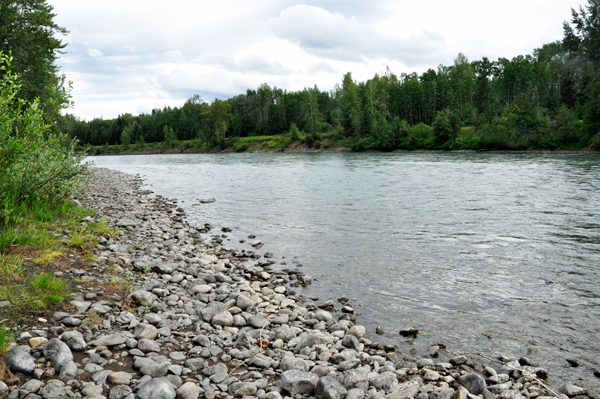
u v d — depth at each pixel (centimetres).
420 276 972
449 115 9675
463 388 486
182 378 481
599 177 3028
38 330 516
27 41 3356
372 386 491
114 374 451
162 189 2967
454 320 725
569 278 931
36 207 1113
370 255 1161
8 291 597
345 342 612
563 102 11319
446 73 14825
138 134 19438
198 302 736
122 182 3478
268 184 3181
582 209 1778
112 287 723
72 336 513
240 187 3020
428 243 1281
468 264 1058
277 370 518
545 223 1523
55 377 440
